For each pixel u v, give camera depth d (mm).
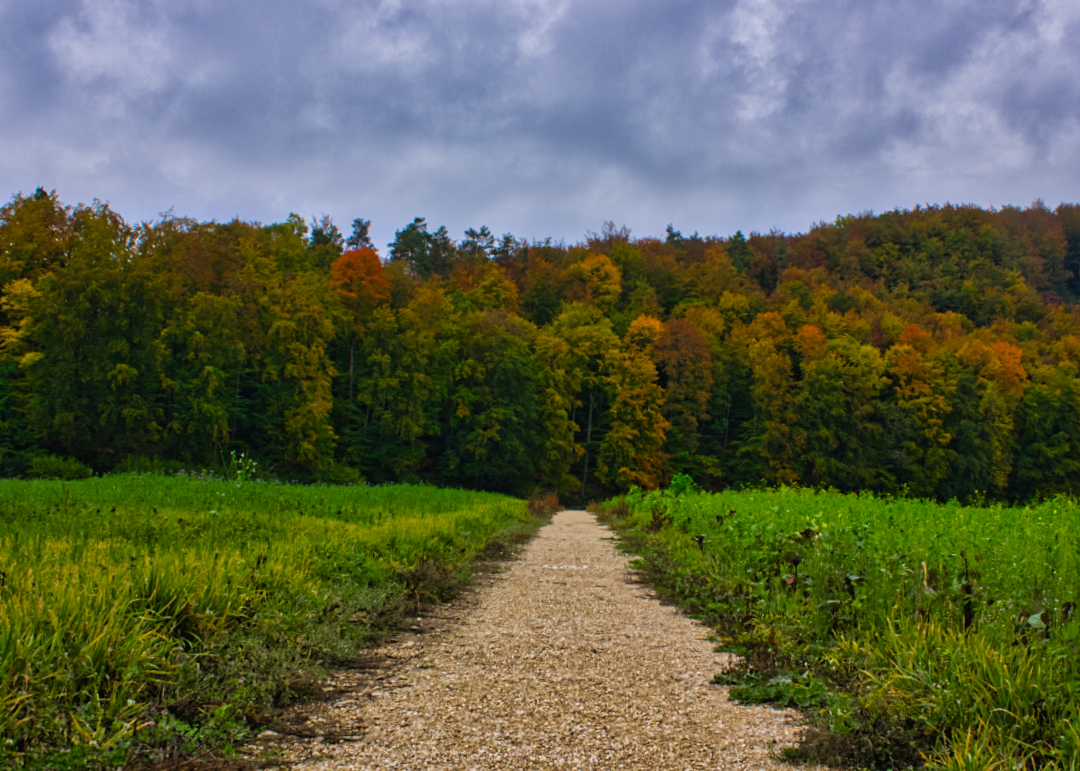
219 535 9625
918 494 67375
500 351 63062
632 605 8570
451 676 5410
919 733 3918
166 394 46844
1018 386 71000
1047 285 136875
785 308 84312
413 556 10195
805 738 4062
